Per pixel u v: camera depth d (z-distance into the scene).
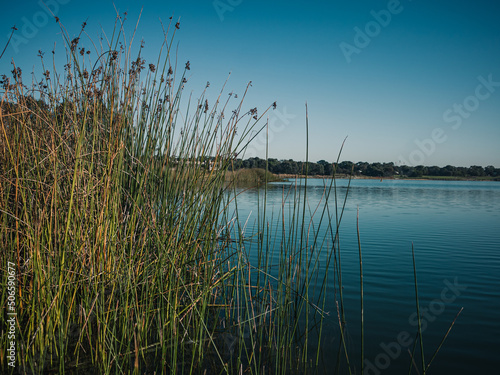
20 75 2.68
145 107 3.31
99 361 2.20
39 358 2.09
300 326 3.10
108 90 2.89
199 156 3.33
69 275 2.35
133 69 3.26
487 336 3.01
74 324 2.43
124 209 3.07
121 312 2.44
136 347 2.00
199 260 3.16
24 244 2.34
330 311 3.47
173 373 2.14
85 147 2.72
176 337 2.26
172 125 3.36
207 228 3.16
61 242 2.41
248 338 2.85
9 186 2.29
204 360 2.50
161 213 3.13
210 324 3.02
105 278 2.55
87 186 2.54
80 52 2.96
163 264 2.69
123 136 2.94
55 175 2.22
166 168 3.20
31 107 2.73
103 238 2.57
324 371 2.42
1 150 2.45
